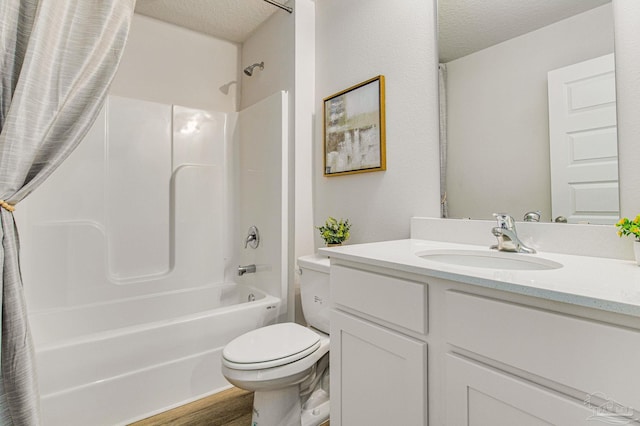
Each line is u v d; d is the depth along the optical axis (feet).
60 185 6.15
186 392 5.28
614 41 3.11
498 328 2.29
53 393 4.22
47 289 5.91
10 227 3.27
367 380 3.29
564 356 1.97
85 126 3.69
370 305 3.26
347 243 6.06
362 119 5.65
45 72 3.37
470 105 4.27
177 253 7.36
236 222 8.18
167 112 7.45
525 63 3.76
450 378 2.57
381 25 5.44
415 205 4.90
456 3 4.43
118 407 4.68
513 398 2.19
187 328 5.31
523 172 3.76
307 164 6.74
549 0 3.58
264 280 6.95
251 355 4.10
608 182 3.14
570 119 3.40
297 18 6.69
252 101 8.20
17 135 3.20
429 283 2.77
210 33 8.27
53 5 3.45
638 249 2.69
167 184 7.40
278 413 4.36
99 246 6.48
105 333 4.72
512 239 3.52
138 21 7.41
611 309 1.77
